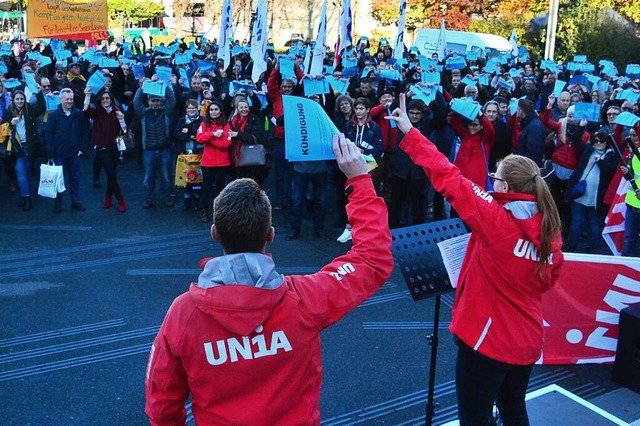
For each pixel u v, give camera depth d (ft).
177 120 31.22
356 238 6.68
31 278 21.40
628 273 15.79
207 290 5.76
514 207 9.09
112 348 16.56
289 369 5.94
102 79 29.22
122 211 29.63
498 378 9.48
